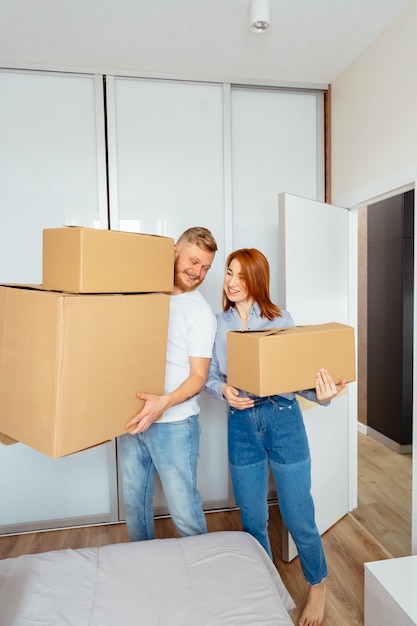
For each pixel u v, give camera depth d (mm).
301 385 1439
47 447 1073
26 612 1000
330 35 2115
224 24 2023
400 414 3359
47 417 1073
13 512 2449
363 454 3391
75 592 1070
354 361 1599
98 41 2148
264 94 2627
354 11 1929
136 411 1298
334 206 2381
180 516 1633
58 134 2400
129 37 2121
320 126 2684
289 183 2666
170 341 1604
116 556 1222
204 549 1256
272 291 2668
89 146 2430
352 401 2574
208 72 2471
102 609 1015
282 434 1609
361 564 2053
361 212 3854
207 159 2545
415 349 1929
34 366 1105
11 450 2434
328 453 2330
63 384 1054
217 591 1075
